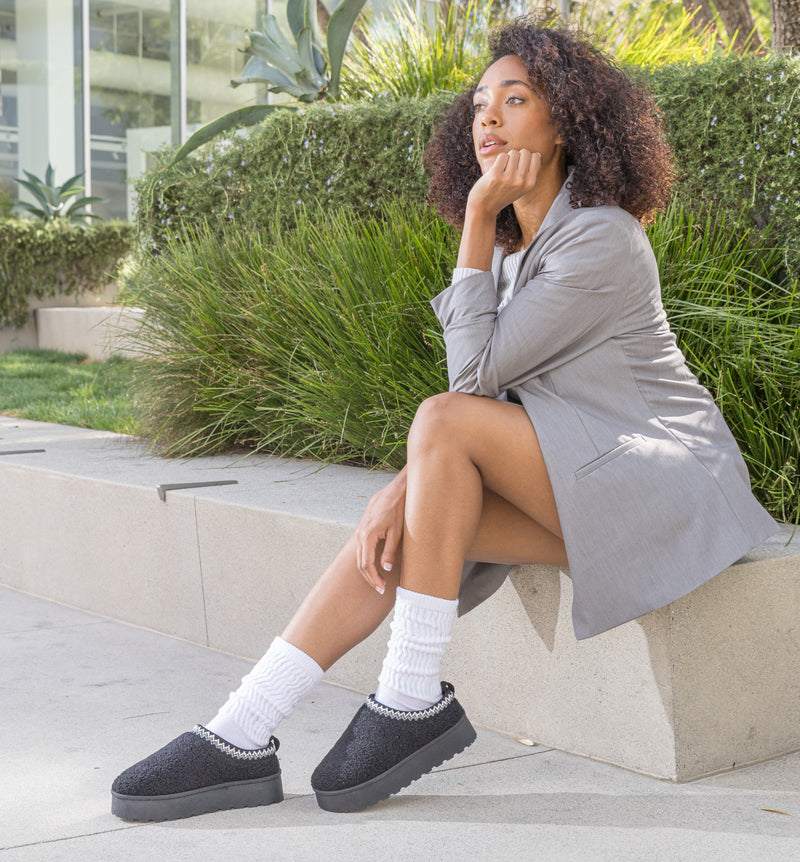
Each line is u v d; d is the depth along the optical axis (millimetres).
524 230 1899
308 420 3033
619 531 1644
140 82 12070
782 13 3850
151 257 4387
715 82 2908
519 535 1789
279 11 12539
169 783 1622
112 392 5441
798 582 1920
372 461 3064
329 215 3896
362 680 2277
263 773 1685
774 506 2273
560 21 2045
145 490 2775
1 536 3371
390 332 2840
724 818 1622
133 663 2510
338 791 1643
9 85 11812
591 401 1690
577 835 1559
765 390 2367
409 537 1631
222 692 2279
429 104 3814
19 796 1721
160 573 2773
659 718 1779
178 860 1485
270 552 2439
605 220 1670
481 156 1791
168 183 4910
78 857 1496
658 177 1794
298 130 4230
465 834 1566
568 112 1732
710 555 1657
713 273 2623
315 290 3230
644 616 1777
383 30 5320
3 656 2568
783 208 2768
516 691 2006
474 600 1910
